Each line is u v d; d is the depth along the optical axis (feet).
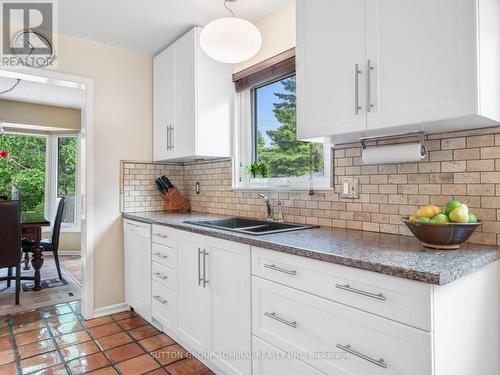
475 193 4.54
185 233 6.81
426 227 4.07
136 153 9.75
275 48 7.52
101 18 7.74
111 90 9.29
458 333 3.50
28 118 15.16
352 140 5.84
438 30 3.88
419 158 4.75
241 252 5.40
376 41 4.49
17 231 9.82
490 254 3.91
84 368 6.44
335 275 3.99
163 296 7.66
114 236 9.36
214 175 9.45
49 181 16.99
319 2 5.28
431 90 3.94
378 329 3.56
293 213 7.21
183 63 8.54
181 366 6.53
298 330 4.47
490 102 3.76
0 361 6.69
